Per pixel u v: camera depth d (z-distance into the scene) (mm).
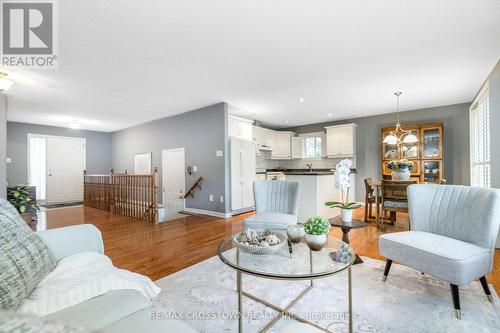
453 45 2650
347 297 1854
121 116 6051
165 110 5523
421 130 5250
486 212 1771
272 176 7047
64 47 2631
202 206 5383
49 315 922
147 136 6824
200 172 5426
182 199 5824
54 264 1287
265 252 1597
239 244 1670
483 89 3781
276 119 6719
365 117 6305
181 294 1914
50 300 986
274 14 2100
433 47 2695
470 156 4855
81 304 1014
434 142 5172
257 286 2037
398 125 5086
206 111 5266
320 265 1463
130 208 5113
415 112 5609
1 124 3592
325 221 1744
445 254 1661
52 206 6621
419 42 2584
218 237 3533
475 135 4605
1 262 901
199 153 5441
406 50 2762
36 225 4391
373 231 3762
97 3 1934
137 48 2670
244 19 2166
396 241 1980
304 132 7496
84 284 1091
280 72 3383
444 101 4922
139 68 3193
